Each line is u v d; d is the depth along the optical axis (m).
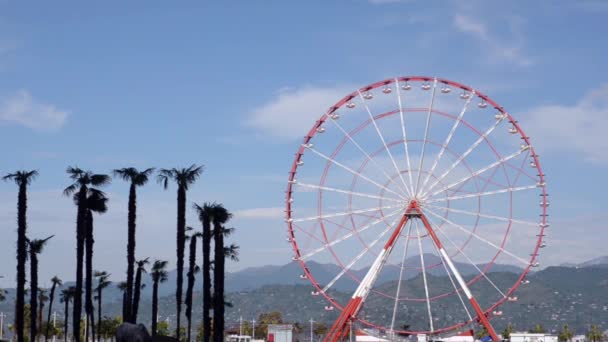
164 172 96.44
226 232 107.19
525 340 142.25
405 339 122.25
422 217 105.25
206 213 99.88
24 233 85.44
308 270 107.62
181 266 98.38
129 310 90.75
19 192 85.62
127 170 92.06
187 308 108.94
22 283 84.94
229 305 129.62
